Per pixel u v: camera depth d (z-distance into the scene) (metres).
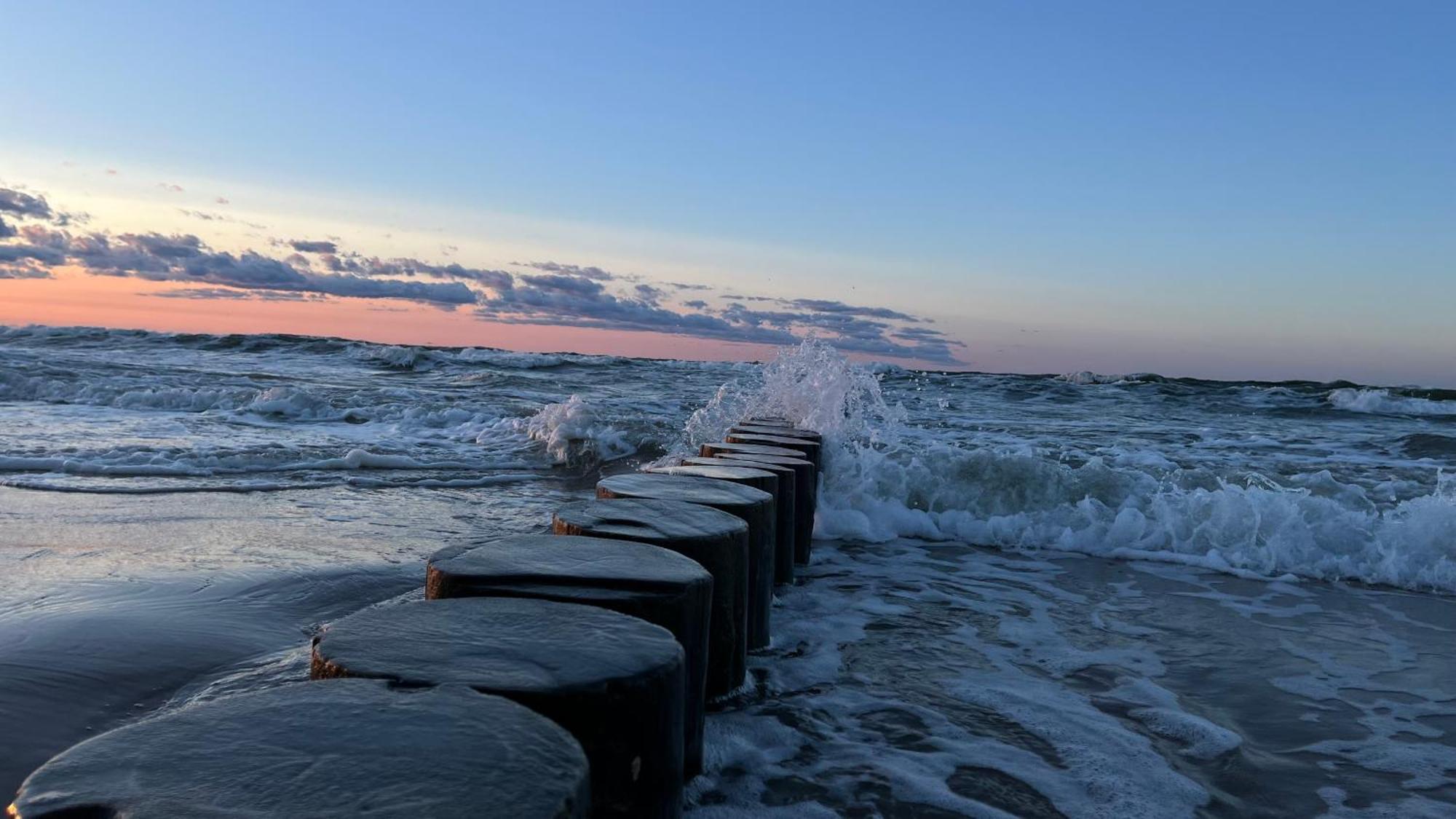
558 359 25.17
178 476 7.60
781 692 3.32
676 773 1.83
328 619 3.85
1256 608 4.84
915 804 2.48
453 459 9.24
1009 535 6.48
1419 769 2.87
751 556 3.69
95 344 26.64
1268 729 3.16
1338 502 7.00
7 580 4.16
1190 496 6.48
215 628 3.62
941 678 3.55
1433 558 5.56
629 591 2.28
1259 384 22.36
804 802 2.47
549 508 6.87
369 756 1.28
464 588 2.27
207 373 16.73
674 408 14.60
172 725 1.37
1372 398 17.77
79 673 3.05
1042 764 2.79
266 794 1.16
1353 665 3.91
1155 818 2.47
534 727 1.39
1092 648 4.04
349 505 6.64
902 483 6.98
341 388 15.80
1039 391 19.86
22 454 8.01
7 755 2.46
